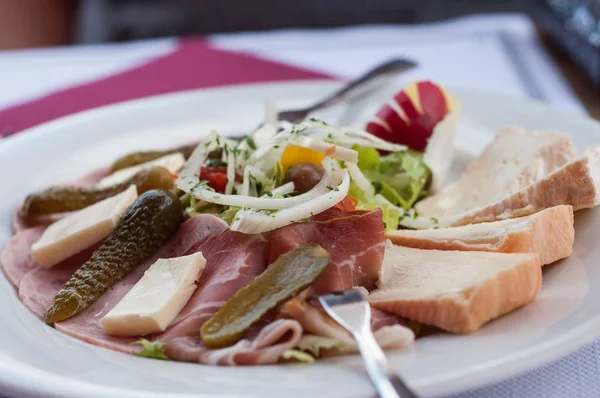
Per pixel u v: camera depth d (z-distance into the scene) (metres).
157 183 0.41
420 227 0.41
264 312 0.31
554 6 0.76
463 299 0.31
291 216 0.35
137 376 0.29
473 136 0.51
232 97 0.56
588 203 0.37
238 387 0.28
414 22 1.10
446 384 0.28
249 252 0.34
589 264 0.35
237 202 0.37
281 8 1.10
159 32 1.09
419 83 0.50
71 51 0.78
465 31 0.82
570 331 0.30
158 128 0.53
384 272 0.35
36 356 0.30
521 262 0.32
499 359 0.28
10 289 0.37
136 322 0.32
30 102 0.60
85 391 0.28
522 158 0.45
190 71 0.66
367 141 0.43
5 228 0.42
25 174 0.47
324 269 0.32
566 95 0.63
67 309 0.34
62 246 0.38
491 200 0.43
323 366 0.29
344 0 1.09
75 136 0.51
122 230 0.37
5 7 0.96
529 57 0.73
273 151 0.40
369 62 0.72
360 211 0.36
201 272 0.34
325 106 0.50
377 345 0.29
